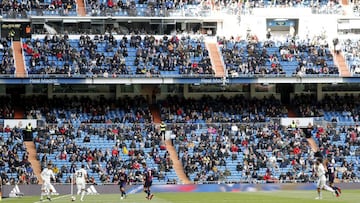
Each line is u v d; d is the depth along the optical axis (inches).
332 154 5979.3
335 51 6742.1
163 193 5098.4
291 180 5610.2
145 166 5620.1
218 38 6766.7
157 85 6604.3
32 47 6412.4
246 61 6545.3
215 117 6378.0
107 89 6525.6
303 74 6456.7
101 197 4606.3
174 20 6791.3
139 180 5447.8
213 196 4591.5
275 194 4709.6
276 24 7003.0
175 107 6441.9
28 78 6117.1
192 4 6963.6
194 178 5585.6
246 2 7007.9
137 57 6451.8
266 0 7037.4
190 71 6387.8
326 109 6619.1
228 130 6131.9
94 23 6678.2
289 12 6988.2
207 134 6053.2
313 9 7007.9
